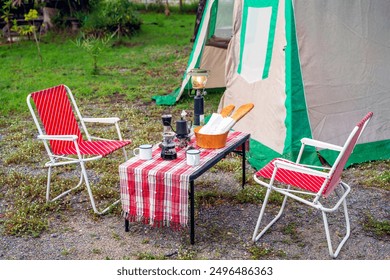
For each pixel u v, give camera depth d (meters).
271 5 5.55
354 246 3.78
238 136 4.53
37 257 3.68
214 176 5.05
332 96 5.41
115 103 7.89
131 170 3.72
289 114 5.25
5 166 5.46
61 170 5.29
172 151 3.93
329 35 5.37
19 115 7.39
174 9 18.50
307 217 4.21
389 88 5.64
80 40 12.78
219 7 7.60
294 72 5.27
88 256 3.69
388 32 5.62
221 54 7.92
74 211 4.38
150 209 3.72
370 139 5.54
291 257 3.64
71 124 4.77
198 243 3.82
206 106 7.45
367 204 4.45
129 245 3.83
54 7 13.95
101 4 13.94
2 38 13.19
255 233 3.80
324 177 3.45
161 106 7.64
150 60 11.09
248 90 5.97
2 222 4.21
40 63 10.73
